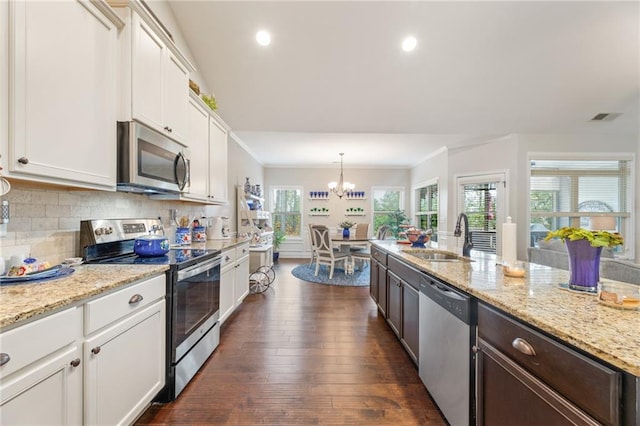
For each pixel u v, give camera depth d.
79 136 1.38
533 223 4.83
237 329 2.89
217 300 2.49
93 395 1.17
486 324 1.22
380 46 3.04
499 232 4.95
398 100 3.81
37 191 1.48
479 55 3.14
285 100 3.81
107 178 1.58
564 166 4.84
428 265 1.95
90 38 1.45
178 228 2.93
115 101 1.64
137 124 1.72
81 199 1.77
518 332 1.02
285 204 7.86
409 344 2.22
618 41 2.95
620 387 0.69
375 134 4.95
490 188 5.11
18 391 0.88
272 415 1.66
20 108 1.11
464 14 2.74
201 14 2.77
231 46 3.07
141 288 1.48
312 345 2.54
